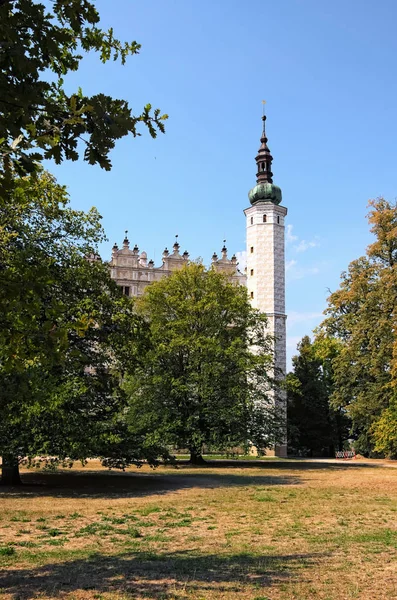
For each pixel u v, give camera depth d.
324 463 39.94
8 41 4.43
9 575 8.26
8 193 4.80
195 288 38.84
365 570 8.50
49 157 4.84
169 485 22.88
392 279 39.56
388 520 13.72
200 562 9.05
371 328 40.62
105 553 9.84
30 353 6.08
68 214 22.72
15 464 21.94
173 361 38.19
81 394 21.08
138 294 54.75
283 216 59.56
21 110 4.59
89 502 17.31
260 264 58.03
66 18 5.26
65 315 20.09
